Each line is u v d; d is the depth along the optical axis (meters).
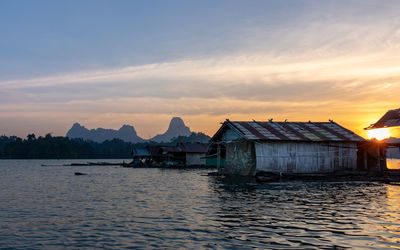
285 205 16.56
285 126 39.00
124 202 18.77
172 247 9.48
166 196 21.25
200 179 36.25
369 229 11.30
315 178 32.28
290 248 9.13
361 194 20.98
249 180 32.97
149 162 87.00
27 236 11.10
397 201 17.81
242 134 35.22
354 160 36.22
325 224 12.10
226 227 11.78
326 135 36.75
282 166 34.22
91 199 20.31
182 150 71.56
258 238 10.22
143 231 11.46
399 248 9.10
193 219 13.36
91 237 10.80
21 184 32.25
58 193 23.84
